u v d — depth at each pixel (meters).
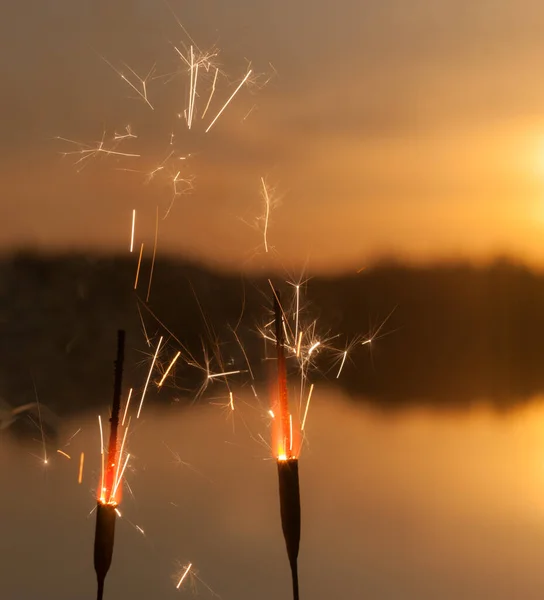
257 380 1.09
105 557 0.45
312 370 1.16
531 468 1.04
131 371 1.11
